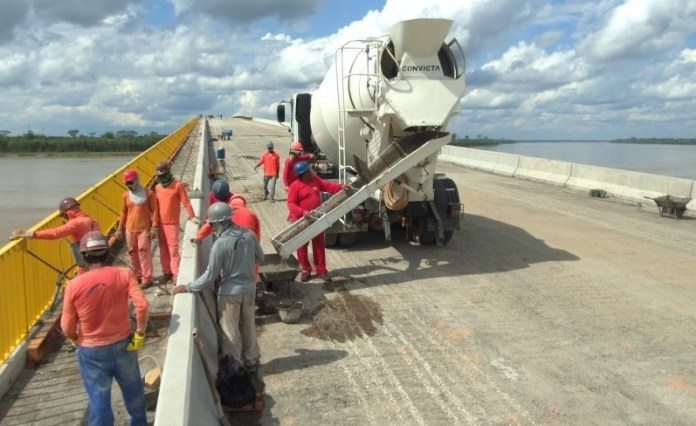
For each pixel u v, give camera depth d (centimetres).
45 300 643
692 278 867
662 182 1518
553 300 769
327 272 888
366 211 1012
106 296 392
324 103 1127
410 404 504
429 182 941
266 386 538
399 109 845
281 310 688
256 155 2850
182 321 468
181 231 1053
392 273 891
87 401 479
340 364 582
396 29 830
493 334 656
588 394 520
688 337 646
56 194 3200
